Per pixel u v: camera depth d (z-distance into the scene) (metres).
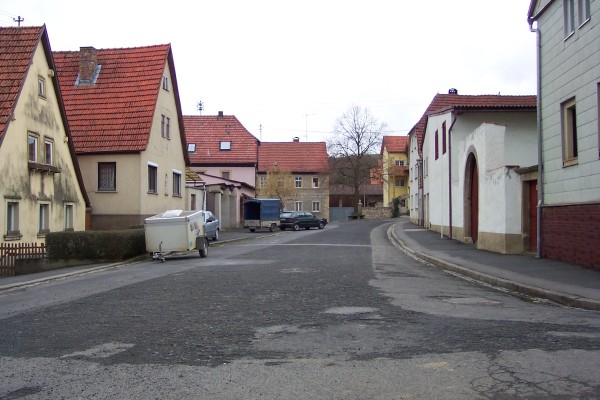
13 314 9.57
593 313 9.01
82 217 25.97
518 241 18.28
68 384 5.52
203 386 5.39
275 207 44.88
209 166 62.56
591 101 13.89
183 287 12.34
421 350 6.55
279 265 17.28
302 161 75.62
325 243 29.19
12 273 18.53
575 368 5.71
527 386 5.18
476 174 24.14
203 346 6.93
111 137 28.52
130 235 20.89
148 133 28.45
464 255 18.66
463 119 28.14
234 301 10.27
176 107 33.50
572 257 14.83
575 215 14.60
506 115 27.92
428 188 38.78
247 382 5.50
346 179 75.62
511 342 6.85
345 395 5.08
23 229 20.75
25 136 20.98
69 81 31.39
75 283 14.34
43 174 22.30
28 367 6.15
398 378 5.52
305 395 5.10
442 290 11.71
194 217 21.28
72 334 7.77
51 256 20.06
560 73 15.67
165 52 31.83
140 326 8.18
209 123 66.12
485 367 5.80
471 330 7.58
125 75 31.11
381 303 9.92
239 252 23.83
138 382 5.55
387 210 79.12
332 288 11.88
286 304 9.88
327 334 7.48
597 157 13.57
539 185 16.77
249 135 64.62
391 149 82.56
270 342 7.09
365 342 7.01
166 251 20.58
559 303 10.11
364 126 71.56
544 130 16.72
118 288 12.52
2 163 19.42
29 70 21.38
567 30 15.27
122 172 28.16
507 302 10.16
